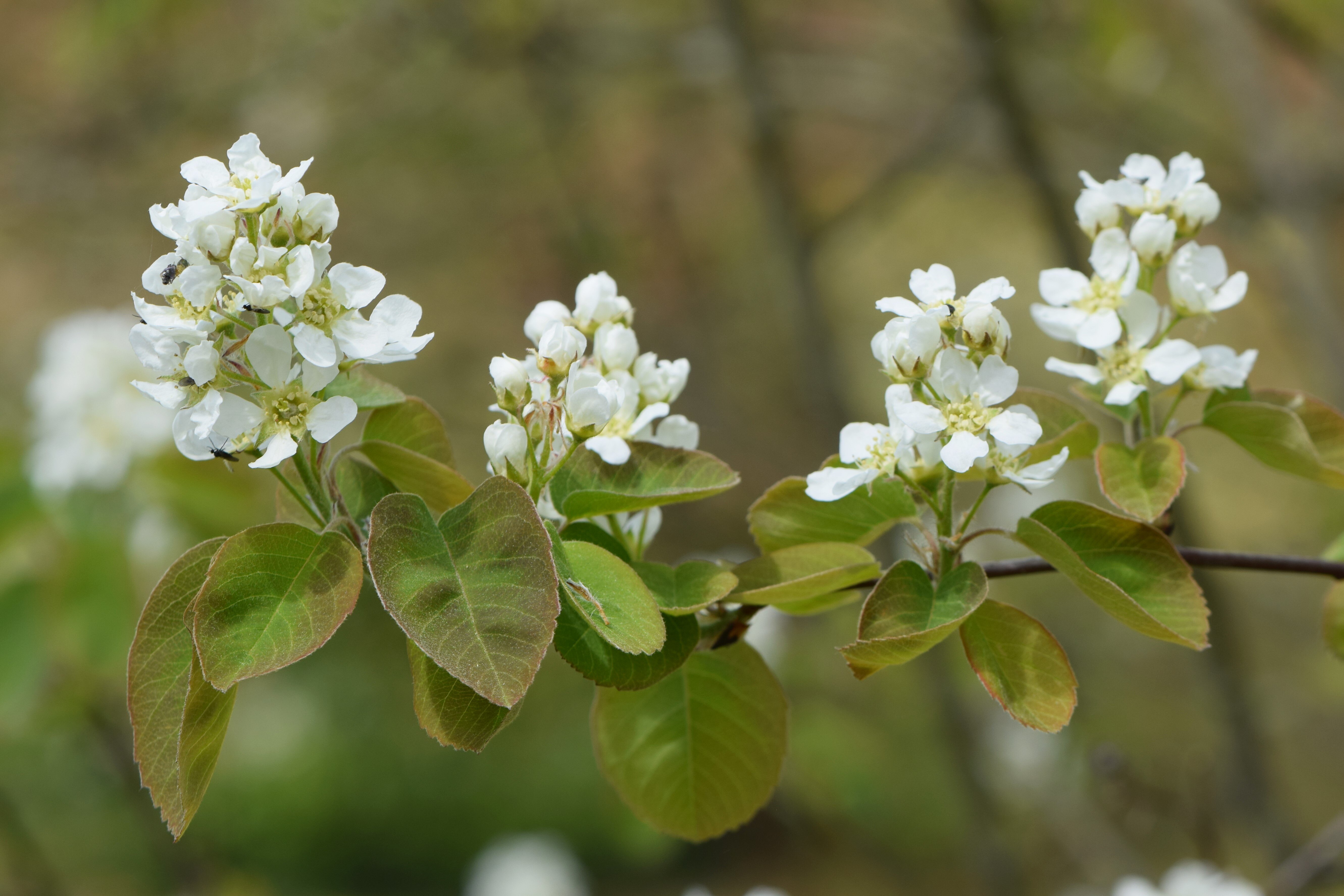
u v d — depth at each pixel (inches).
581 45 234.1
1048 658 61.6
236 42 259.8
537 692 377.7
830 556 67.5
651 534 74.2
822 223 202.7
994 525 233.0
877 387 318.3
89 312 273.6
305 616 53.3
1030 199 205.2
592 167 288.2
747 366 301.6
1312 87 220.1
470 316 296.8
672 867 426.0
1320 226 182.1
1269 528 254.8
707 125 289.1
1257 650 248.4
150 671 55.7
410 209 285.7
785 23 261.6
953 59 212.2
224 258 57.1
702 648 69.5
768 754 74.7
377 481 66.9
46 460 155.3
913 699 239.9
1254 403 73.4
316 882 456.1
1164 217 72.8
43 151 249.0
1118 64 210.8
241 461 64.6
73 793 355.6
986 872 194.1
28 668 147.9
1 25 248.8
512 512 53.6
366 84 258.4
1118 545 65.1
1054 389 294.8
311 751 461.7
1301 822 225.8
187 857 186.7
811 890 321.1
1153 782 178.9
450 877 458.3
